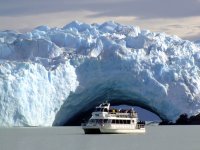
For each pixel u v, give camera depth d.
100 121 181.00
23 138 168.88
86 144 143.12
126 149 129.75
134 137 171.88
